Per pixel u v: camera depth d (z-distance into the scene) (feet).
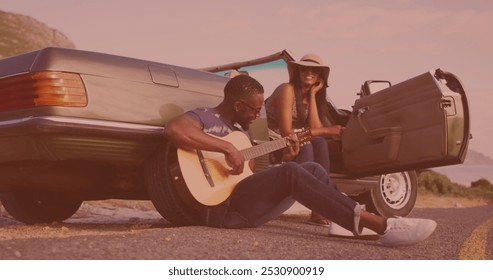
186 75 12.64
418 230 9.71
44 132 10.44
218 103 12.94
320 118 15.30
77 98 10.74
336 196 10.09
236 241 9.70
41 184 12.46
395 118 14.33
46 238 8.77
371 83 16.65
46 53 10.79
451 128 13.17
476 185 69.41
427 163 13.88
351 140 15.40
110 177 12.62
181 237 9.71
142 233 10.02
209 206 11.34
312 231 12.21
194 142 11.15
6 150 11.27
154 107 11.73
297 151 12.93
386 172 15.10
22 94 10.86
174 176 11.35
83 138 10.79
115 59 11.48
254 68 17.44
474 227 15.93
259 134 14.11
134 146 11.41
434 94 13.32
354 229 9.95
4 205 15.08
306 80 14.56
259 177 11.05
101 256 7.81
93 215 19.49
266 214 11.33
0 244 8.07
